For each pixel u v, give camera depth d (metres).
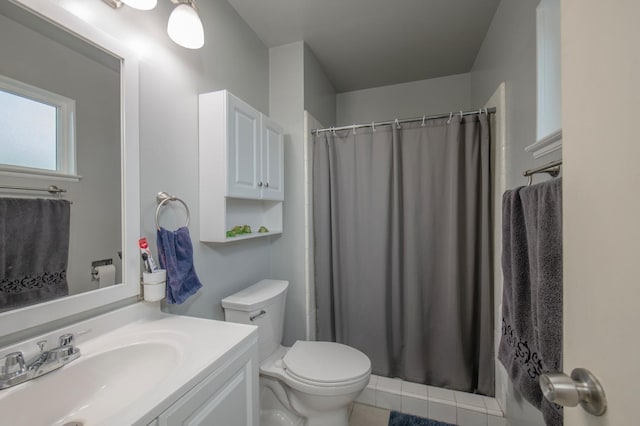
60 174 0.86
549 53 1.09
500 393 1.57
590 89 0.45
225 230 1.35
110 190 0.99
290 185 2.04
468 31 1.95
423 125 1.80
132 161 1.05
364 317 1.94
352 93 2.92
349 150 1.98
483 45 2.05
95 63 0.95
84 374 0.79
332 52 2.20
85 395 0.79
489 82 1.89
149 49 1.14
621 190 0.38
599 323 0.42
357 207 1.96
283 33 1.94
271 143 1.75
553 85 1.09
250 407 0.97
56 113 0.85
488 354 1.67
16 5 0.76
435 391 1.71
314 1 1.65
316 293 2.12
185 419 0.69
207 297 1.45
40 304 0.79
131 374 0.86
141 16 1.10
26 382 0.69
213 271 1.49
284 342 2.05
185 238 1.23
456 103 2.61
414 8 1.71
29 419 0.68
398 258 1.88
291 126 2.04
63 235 0.87
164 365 0.86
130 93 1.04
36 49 0.80
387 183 1.88
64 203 0.87
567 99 0.51
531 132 1.19
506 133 1.51
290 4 1.67
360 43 2.08
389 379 1.85
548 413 0.85
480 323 1.73
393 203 1.88
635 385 0.35
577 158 0.48
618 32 0.39
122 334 0.96
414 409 1.66
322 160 2.04
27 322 0.76
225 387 0.84
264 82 2.04
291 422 1.46
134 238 1.05
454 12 1.75
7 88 0.75
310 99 2.15
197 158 1.38
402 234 1.90
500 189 1.56
